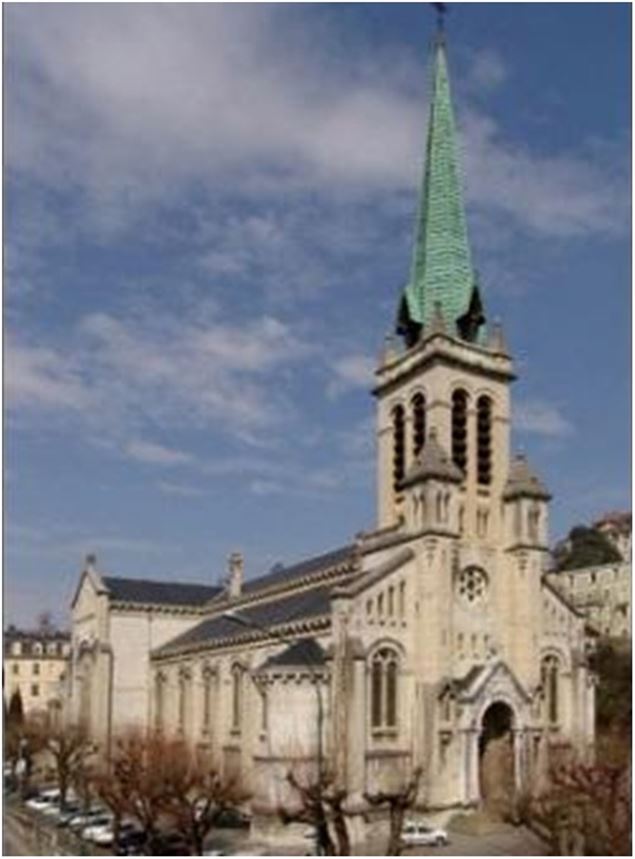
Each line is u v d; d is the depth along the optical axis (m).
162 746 94.81
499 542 99.12
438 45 114.75
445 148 111.31
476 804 86.25
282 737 86.69
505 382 104.94
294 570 126.69
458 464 100.75
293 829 82.25
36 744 120.31
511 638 96.31
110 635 136.88
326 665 88.06
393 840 66.19
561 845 65.69
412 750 88.06
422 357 102.88
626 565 183.12
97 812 93.88
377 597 89.56
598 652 139.38
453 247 107.81
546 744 93.62
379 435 108.75
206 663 116.50
